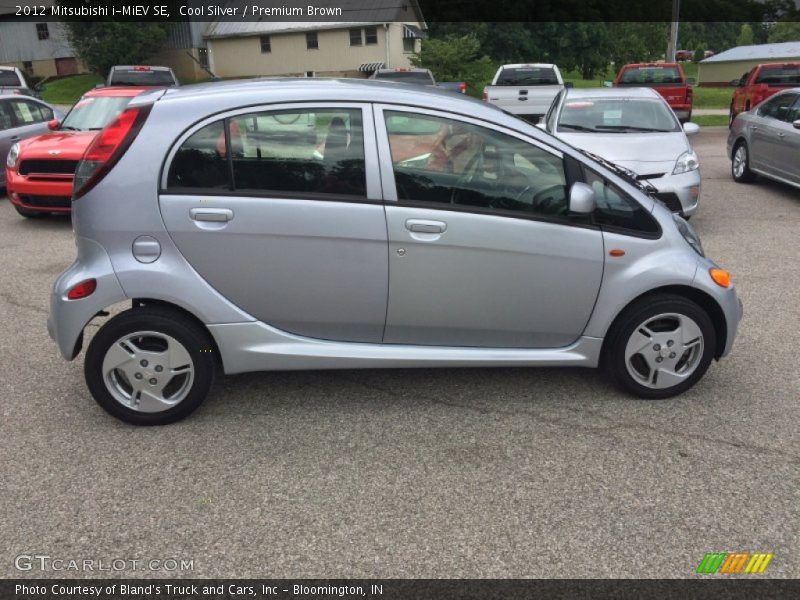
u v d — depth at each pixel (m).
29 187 9.04
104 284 3.61
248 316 3.75
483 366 3.94
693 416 3.92
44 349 4.99
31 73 54.44
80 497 3.20
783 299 5.97
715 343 4.07
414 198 3.71
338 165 3.67
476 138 3.75
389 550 2.84
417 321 3.85
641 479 3.32
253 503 3.15
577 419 3.89
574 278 3.85
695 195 8.05
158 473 3.39
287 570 2.73
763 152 10.92
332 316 3.81
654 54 71.50
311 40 46.38
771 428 3.78
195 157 3.62
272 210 3.63
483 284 3.80
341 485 3.29
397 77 21.33
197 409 4.04
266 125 3.63
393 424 3.86
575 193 3.65
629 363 4.02
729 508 3.10
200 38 48.88
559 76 18.73
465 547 2.86
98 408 4.07
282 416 3.96
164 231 3.61
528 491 3.23
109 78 18.47
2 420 3.93
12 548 2.86
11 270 7.12
